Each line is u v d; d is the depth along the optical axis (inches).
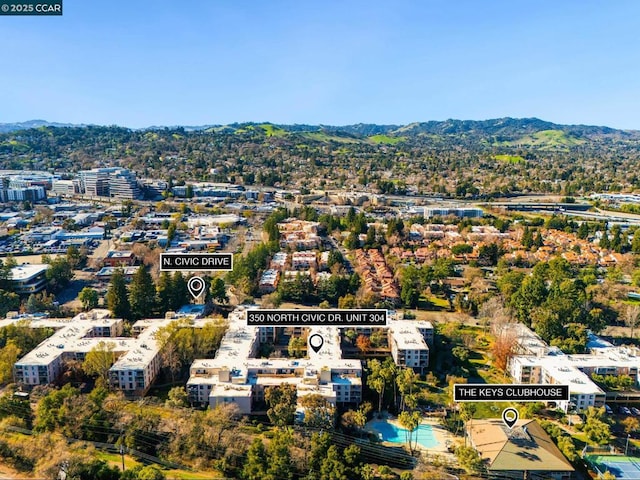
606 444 6304.1
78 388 7081.7
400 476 5565.9
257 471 5280.5
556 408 7032.5
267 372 7263.8
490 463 5728.3
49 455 5270.7
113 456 5669.3
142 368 7111.2
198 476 5403.5
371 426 6697.8
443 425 6756.9
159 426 6013.8
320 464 5438.0
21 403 6515.8
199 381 6958.7
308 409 6309.1
